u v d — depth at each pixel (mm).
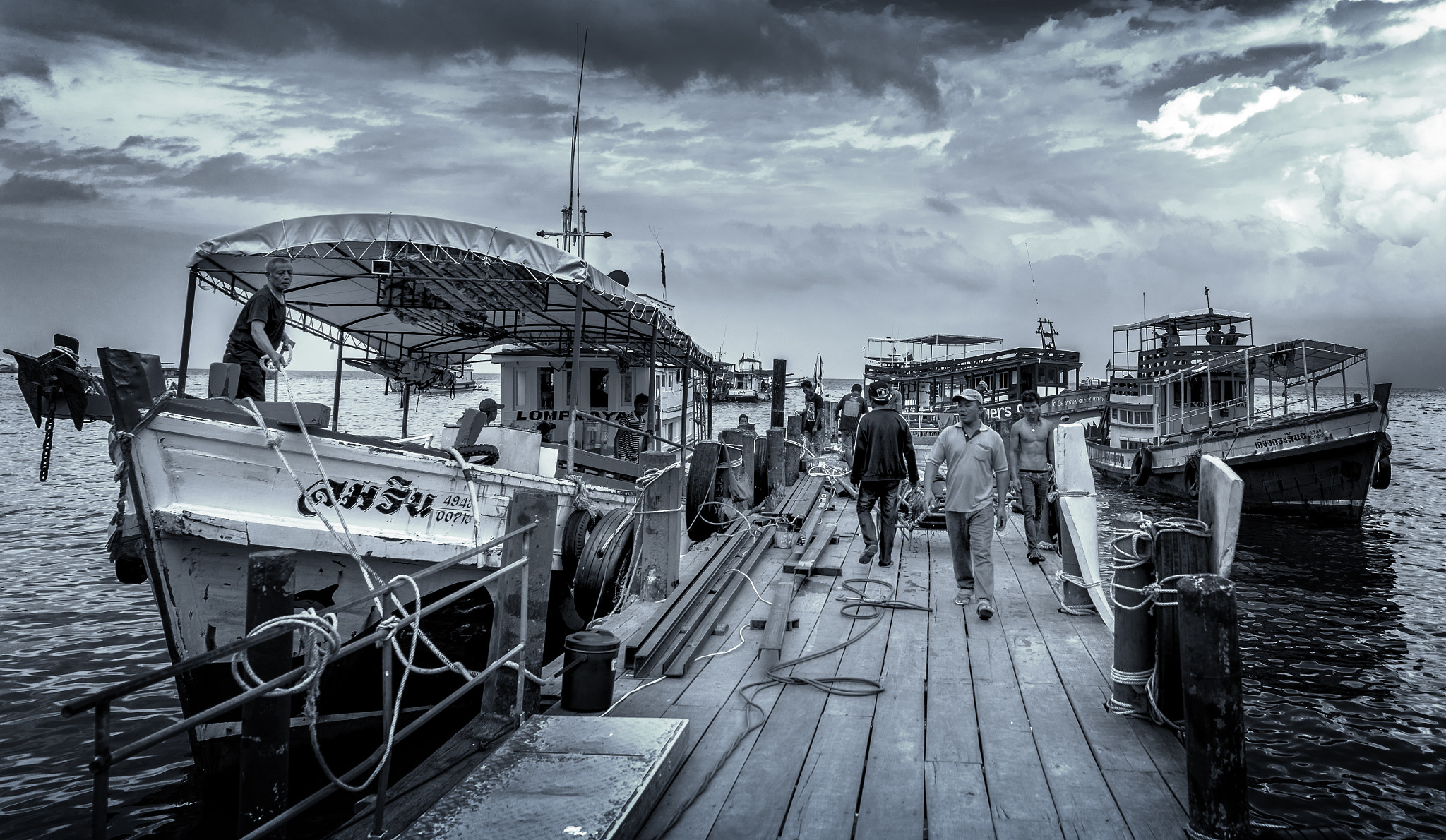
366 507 6719
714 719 4969
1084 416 32688
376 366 13398
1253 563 16844
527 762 3936
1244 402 24484
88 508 20297
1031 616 7266
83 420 6195
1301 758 7746
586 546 8422
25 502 21062
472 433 7773
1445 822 6547
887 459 9078
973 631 6801
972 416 7266
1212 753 3592
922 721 4984
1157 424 26641
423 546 6930
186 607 5977
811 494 14852
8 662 9727
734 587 7969
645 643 5934
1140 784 4172
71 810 6277
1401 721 8602
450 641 7480
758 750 4570
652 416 11156
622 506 9891
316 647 3371
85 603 12211
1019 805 3955
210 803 6227
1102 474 30859
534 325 12719
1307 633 11922
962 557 7527
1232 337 27234
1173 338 28094
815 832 3719
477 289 10523
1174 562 4727
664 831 3697
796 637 6664
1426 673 10125
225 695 6094
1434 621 12523
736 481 12492
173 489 5906
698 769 4281
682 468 7551
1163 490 25609
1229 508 4562
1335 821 6559
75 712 2398
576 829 3303
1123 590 5047
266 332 6938
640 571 7270
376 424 47781
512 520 4949
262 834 3047
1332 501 21156
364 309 11641
